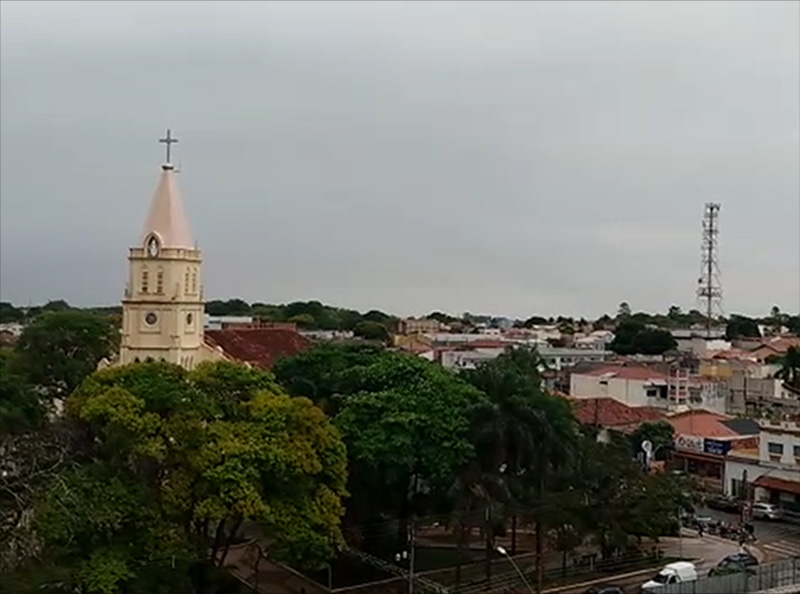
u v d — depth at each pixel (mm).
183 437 55219
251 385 63906
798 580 64062
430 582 64750
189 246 92312
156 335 90312
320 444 60031
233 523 62469
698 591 60938
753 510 89688
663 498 73312
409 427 64562
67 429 57656
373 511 68625
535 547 73562
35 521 50188
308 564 59719
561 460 66625
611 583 67250
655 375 142750
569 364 171375
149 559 52688
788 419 106938
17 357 89812
